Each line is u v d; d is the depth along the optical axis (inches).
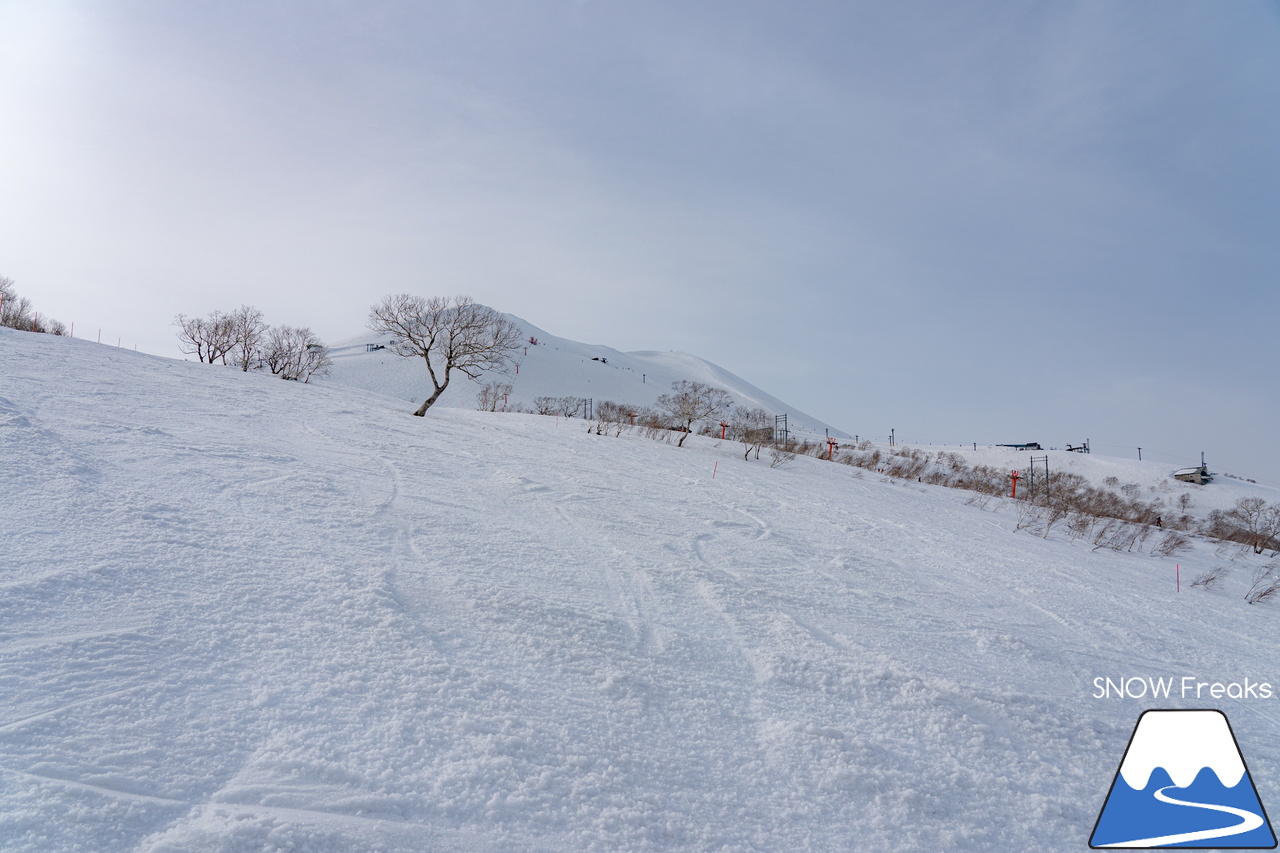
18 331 645.9
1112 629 258.1
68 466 216.5
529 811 92.4
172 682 109.1
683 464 662.5
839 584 256.1
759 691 145.0
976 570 342.0
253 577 158.1
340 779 92.4
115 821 78.2
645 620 179.3
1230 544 858.1
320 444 389.4
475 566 201.6
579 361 6358.3
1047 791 120.9
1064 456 2566.4
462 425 708.7
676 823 95.6
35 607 124.7
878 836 100.1
